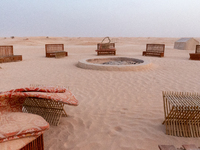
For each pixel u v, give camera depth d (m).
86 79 8.12
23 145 2.49
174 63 12.63
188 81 7.62
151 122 4.08
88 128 3.90
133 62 12.70
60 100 3.28
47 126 2.79
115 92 6.34
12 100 3.14
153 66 11.21
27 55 18.56
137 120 4.20
